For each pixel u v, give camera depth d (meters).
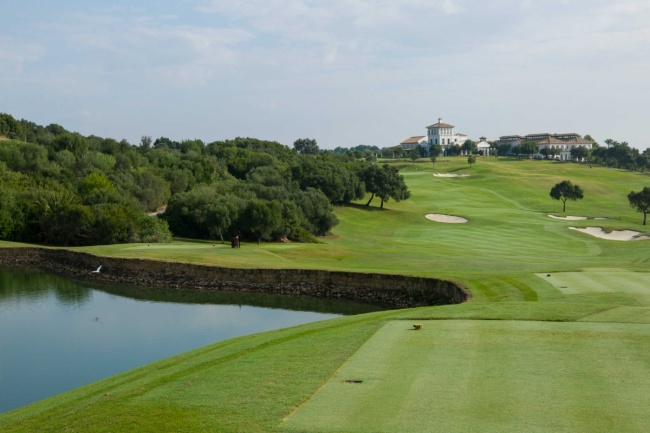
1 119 138.12
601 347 16.70
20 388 23.83
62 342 31.06
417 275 40.84
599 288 29.66
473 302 28.20
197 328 34.06
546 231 89.31
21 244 67.88
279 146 170.88
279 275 46.19
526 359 15.72
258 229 73.50
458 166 189.38
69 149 114.62
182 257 52.81
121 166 109.00
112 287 48.84
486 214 109.44
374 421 11.73
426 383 13.96
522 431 10.98
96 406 14.61
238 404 13.41
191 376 16.48
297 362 16.80
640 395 12.62
